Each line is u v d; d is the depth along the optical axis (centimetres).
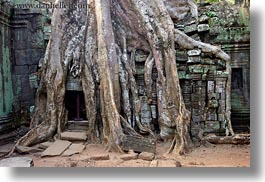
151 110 1012
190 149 912
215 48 1043
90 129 962
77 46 1047
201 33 1164
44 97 1049
